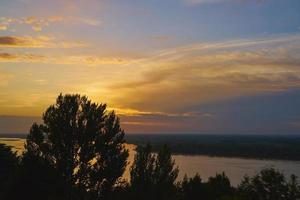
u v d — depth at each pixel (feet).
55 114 80.94
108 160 81.20
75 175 79.46
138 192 84.94
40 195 77.36
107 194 80.28
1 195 78.54
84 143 79.71
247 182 95.14
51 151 79.51
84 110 81.76
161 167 89.20
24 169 78.18
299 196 88.17
